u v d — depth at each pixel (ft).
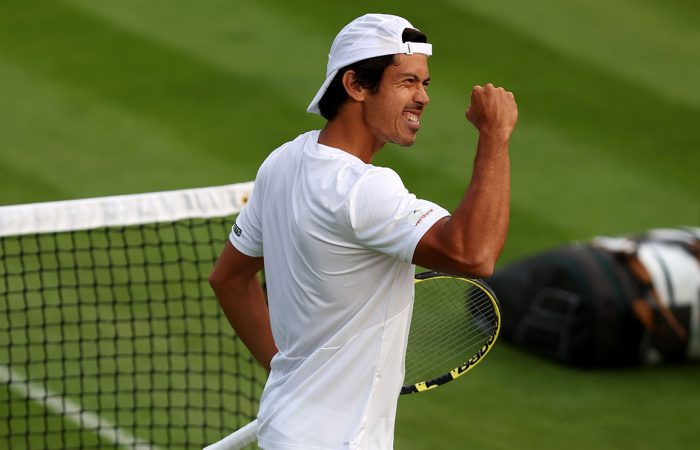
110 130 138.21
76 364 95.20
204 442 83.87
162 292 106.73
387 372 43.42
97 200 68.69
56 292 106.01
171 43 155.22
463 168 133.69
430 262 39.75
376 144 43.21
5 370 93.50
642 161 139.03
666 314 99.86
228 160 133.39
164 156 133.80
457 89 149.59
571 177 134.92
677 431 91.25
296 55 153.99
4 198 123.85
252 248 47.16
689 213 128.98
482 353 51.55
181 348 98.68
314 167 42.22
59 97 144.15
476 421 91.30
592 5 172.76
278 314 44.86
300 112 142.61
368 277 41.98
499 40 160.56
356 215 40.32
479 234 38.99
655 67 158.10
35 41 154.92
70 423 86.53
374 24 41.65
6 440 83.51
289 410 43.78
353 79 41.83
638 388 98.32
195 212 69.31
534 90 151.23
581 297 99.86
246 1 165.89
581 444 88.58
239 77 148.66
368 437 43.60
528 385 98.07
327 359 43.21
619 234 123.75
